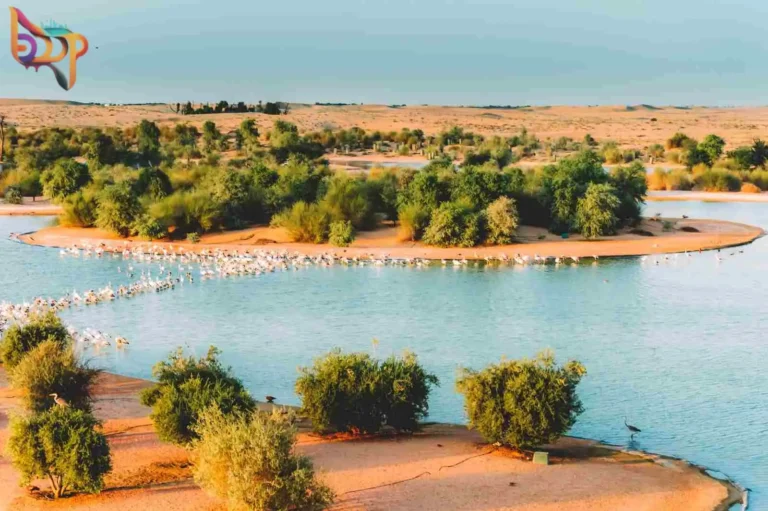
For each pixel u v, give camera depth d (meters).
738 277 82.81
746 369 51.53
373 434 40.59
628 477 35.06
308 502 30.16
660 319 65.12
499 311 68.38
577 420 42.66
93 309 70.75
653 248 99.56
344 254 97.44
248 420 35.41
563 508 31.72
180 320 66.19
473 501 32.12
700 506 32.31
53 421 32.91
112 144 188.25
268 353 56.06
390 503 31.84
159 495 32.53
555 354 55.19
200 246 103.25
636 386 48.16
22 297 76.12
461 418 43.38
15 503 32.09
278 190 114.12
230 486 29.44
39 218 133.12
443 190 109.75
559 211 106.00
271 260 92.50
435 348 56.81
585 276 84.19
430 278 83.75
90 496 32.56
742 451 38.38
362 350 56.34
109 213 109.19
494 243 101.25
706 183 169.25
